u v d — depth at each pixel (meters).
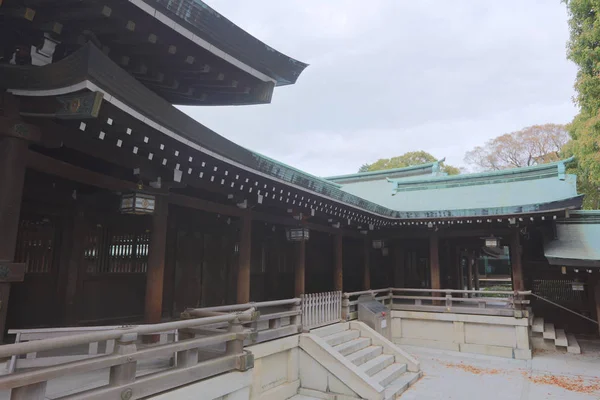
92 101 3.86
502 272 34.38
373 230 15.84
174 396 4.49
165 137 5.30
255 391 7.12
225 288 11.28
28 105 4.60
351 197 11.09
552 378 9.95
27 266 7.09
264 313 10.97
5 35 4.50
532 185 16.33
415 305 14.09
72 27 4.63
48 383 4.63
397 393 8.52
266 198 9.13
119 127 4.66
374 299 13.10
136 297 8.93
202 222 10.61
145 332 4.19
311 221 12.39
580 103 13.72
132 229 8.98
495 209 12.93
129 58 5.73
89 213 8.12
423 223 14.46
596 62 12.69
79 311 7.75
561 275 15.59
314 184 9.25
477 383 9.51
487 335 12.79
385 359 9.92
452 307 13.73
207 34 5.15
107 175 6.54
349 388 7.90
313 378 8.34
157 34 5.07
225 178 7.20
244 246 9.08
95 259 8.17
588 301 15.02
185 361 4.80
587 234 13.62
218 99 7.57
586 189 22.30
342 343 10.00
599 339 14.26
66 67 3.91
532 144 41.03
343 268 17.75
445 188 18.25
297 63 6.59
